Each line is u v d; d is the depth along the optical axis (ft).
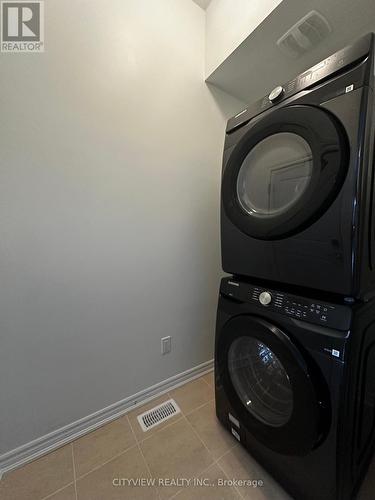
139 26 3.75
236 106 5.19
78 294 3.50
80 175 3.36
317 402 2.24
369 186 2.17
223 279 3.43
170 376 4.73
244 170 3.21
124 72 3.64
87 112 3.35
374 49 2.06
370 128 2.09
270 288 2.84
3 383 3.03
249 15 3.58
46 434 3.39
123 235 3.85
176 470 3.14
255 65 4.25
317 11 3.21
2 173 2.84
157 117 4.05
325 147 2.19
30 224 3.05
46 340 3.29
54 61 3.07
